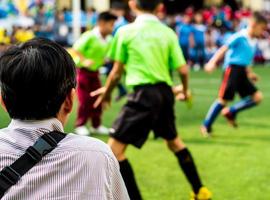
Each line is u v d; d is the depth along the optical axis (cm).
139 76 544
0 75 235
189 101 593
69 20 2492
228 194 622
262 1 3612
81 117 943
